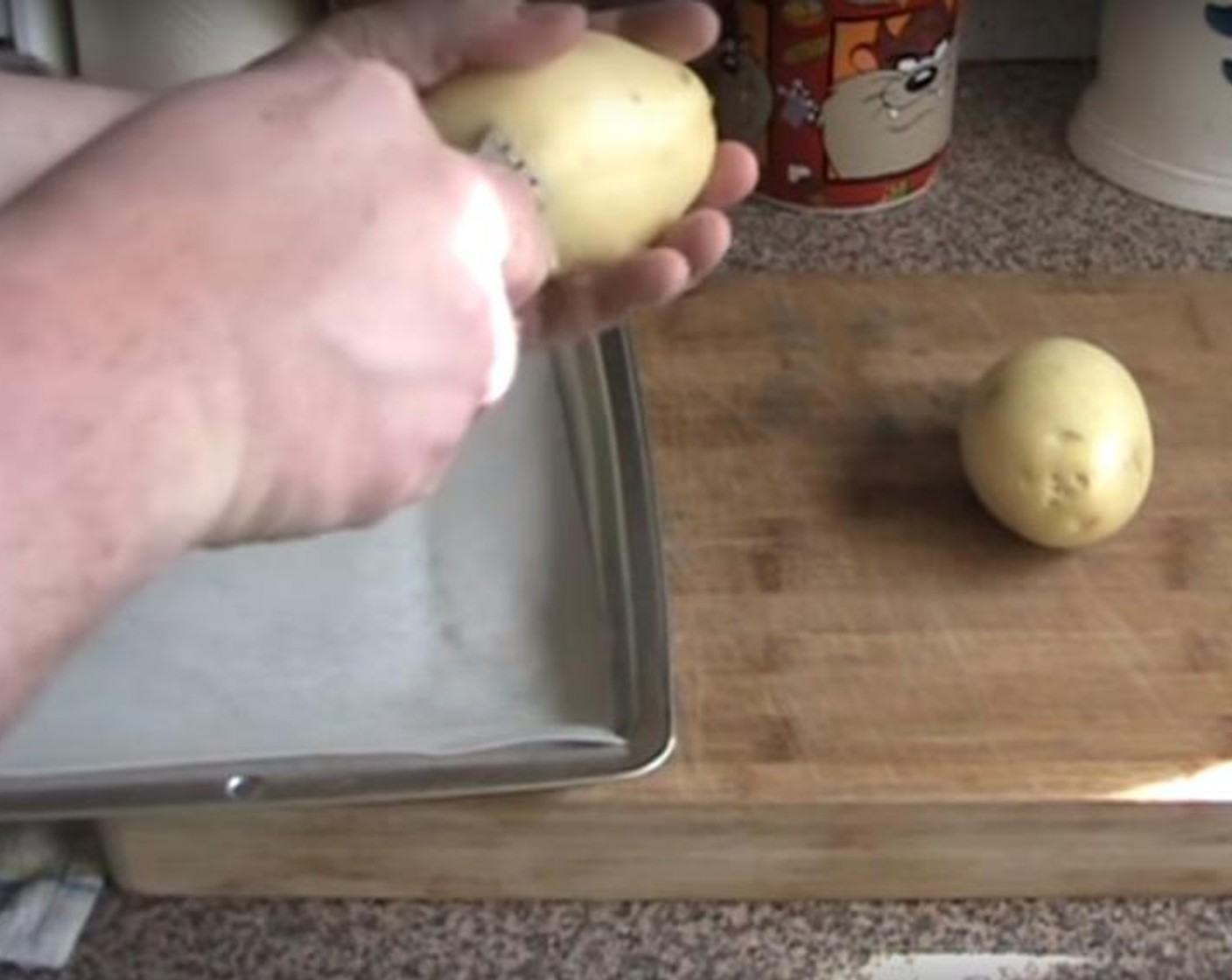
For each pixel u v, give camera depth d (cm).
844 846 59
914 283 77
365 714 61
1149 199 85
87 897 60
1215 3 79
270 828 59
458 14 46
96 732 60
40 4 76
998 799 58
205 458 29
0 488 27
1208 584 65
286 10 77
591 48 48
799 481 69
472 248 33
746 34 80
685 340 74
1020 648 63
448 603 65
